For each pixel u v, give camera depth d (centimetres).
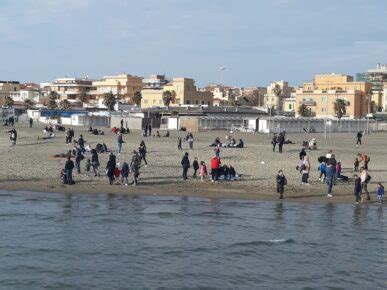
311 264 2291
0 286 1955
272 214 3206
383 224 3012
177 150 6278
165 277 2097
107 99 17300
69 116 13700
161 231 2748
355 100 16812
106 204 3366
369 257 2402
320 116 16400
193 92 18725
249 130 11256
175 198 3622
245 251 2444
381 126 13900
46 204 3316
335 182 4219
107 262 2247
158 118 12044
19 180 4094
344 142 8688
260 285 2045
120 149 5747
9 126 10875
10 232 2647
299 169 4472
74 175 4303
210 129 11575
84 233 2667
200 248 2470
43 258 2269
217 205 3431
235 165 5066
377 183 4319
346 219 3117
